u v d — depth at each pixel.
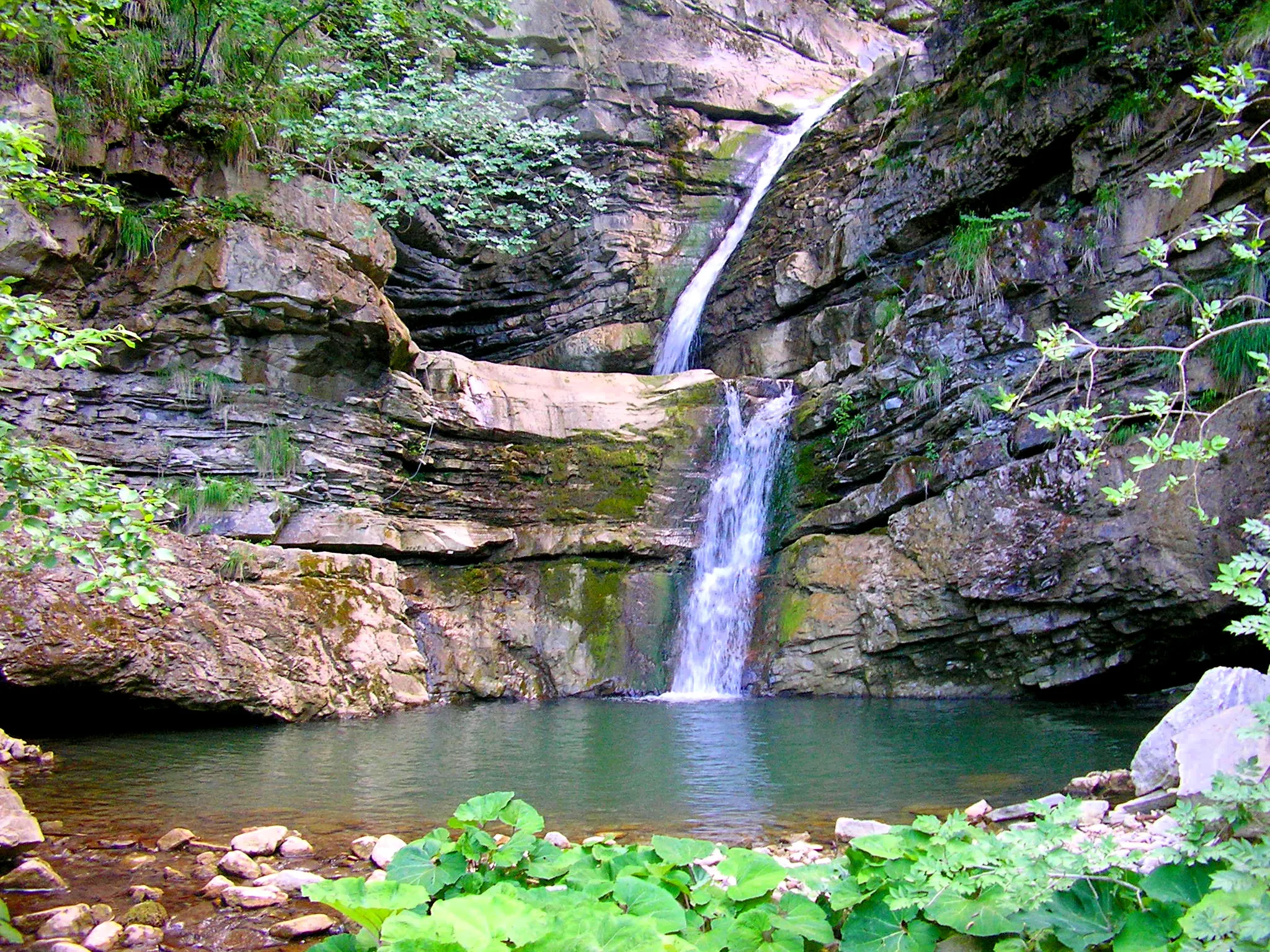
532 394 13.61
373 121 12.87
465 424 12.98
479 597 12.41
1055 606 9.99
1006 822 5.11
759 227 16.69
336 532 11.48
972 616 10.55
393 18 13.62
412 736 8.54
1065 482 9.89
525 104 17.78
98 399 10.83
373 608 10.77
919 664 11.01
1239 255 2.98
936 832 3.30
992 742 7.79
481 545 12.53
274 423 11.78
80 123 10.98
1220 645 9.30
